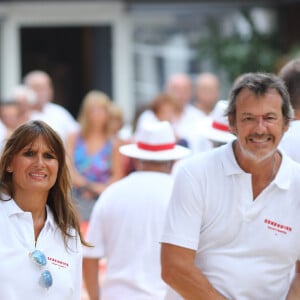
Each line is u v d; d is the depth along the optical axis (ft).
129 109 83.51
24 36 81.30
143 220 30.99
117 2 81.61
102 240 31.68
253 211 24.64
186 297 24.95
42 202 24.61
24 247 24.02
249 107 24.14
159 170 32.32
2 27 80.18
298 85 28.78
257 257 24.90
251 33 82.28
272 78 24.54
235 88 24.66
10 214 24.18
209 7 81.71
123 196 31.30
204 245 25.17
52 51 82.99
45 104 65.31
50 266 24.30
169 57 83.51
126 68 83.20
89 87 84.94
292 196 24.91
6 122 59.67
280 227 24.82
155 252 30.94
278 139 24.43
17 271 23.77
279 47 82.94
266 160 24.50
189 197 24.80
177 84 65.05
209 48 82.53
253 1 81.87
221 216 24.79
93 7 81.25
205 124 35.73
